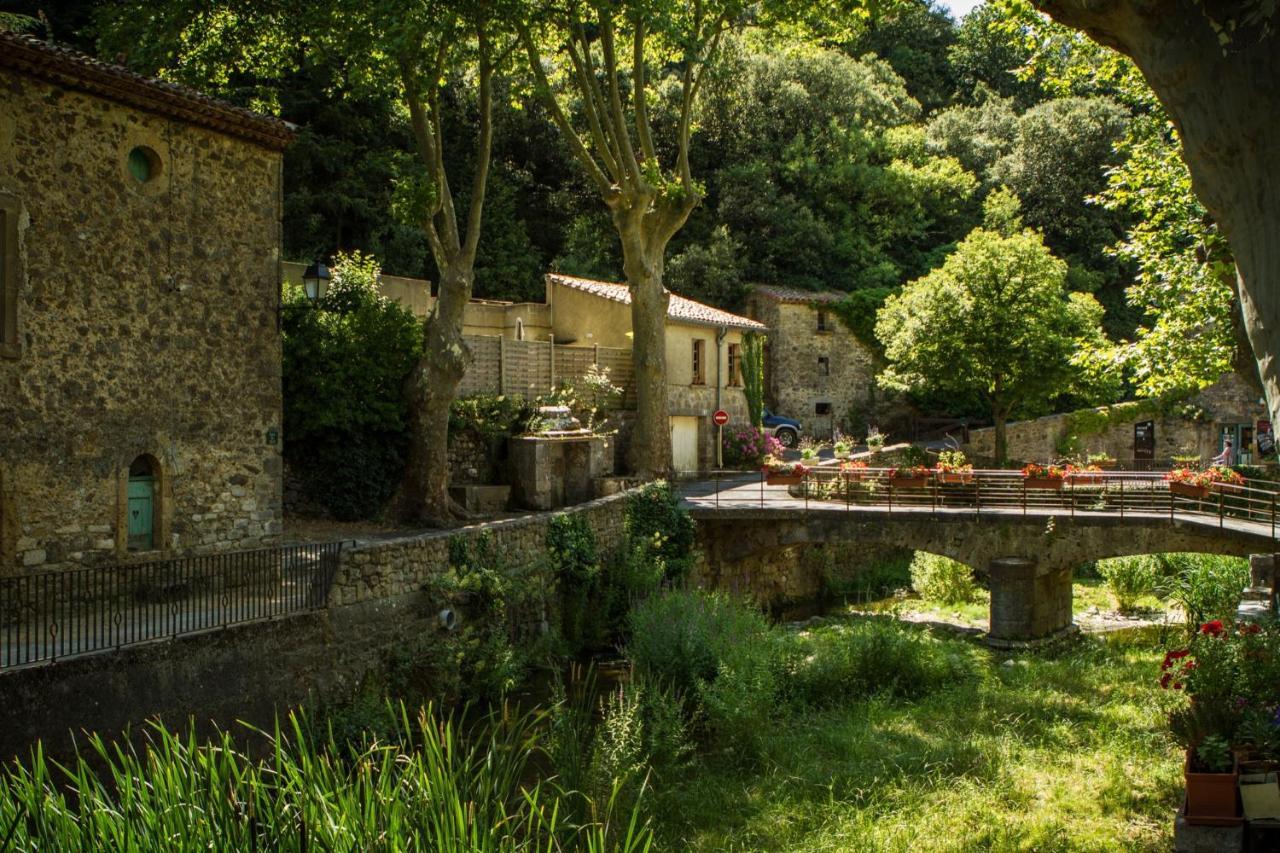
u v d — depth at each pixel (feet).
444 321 66.90
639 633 49.29
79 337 42.57
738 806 34.12
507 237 132.57
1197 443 124.26
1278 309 15.10
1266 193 15.24
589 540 64.80
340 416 66.23
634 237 81.82
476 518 69.31
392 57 59.06
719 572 75.66
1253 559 46.44
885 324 116.78
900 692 48.16
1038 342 104.01
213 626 38.37
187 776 16.83
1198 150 16.03
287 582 47.06
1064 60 57.21
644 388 83.76
